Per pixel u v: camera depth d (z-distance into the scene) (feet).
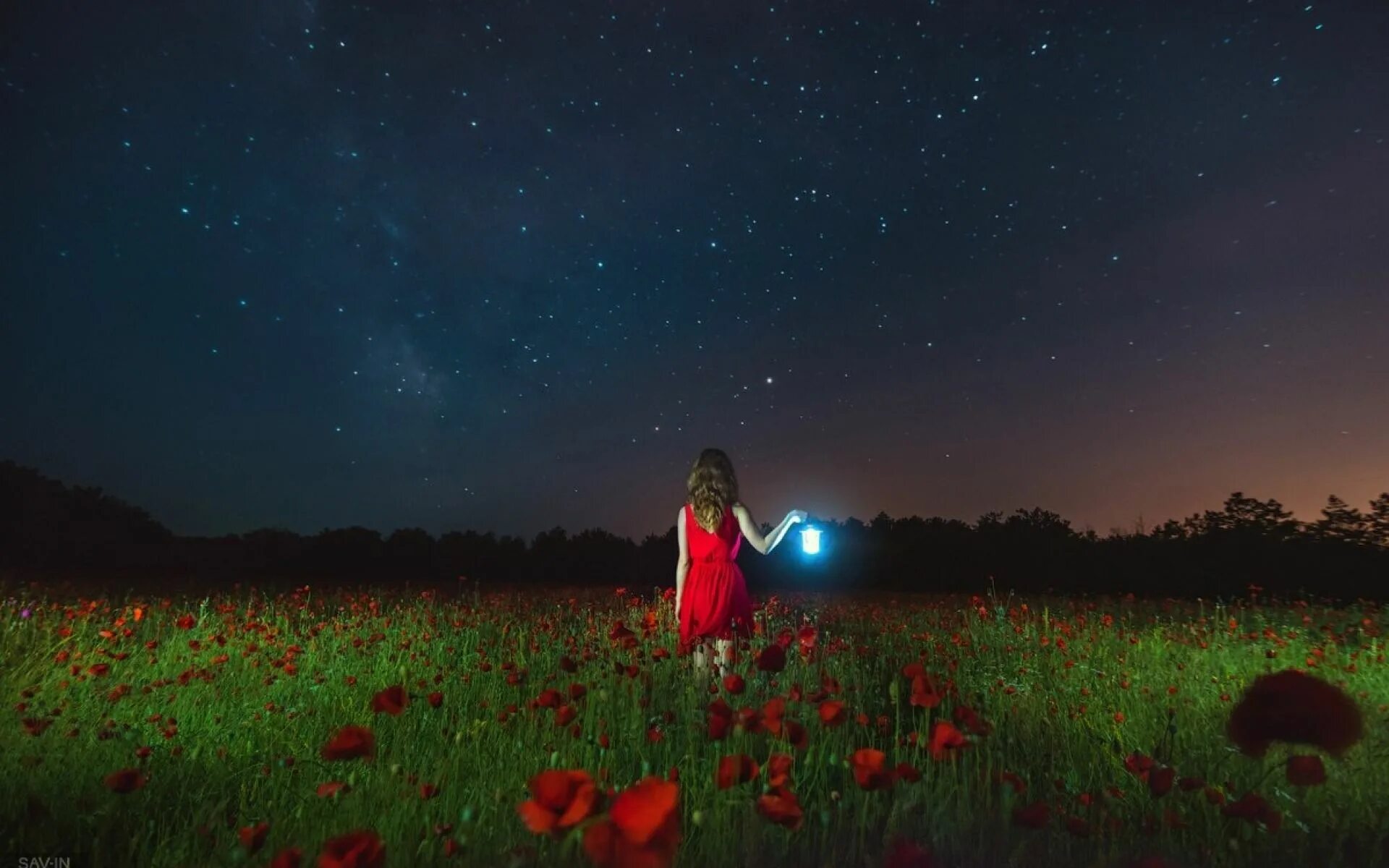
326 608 29.78
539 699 8.92
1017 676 16.70
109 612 23.24
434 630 21.26
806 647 13.53
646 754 10.04
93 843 7.67
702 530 16.69
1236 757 9.31
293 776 9.30
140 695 12.75
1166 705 12.89
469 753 9.87
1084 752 11.12
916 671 8.04
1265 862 7.17
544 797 3.82
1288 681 6.23
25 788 8.67
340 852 4.30
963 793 7.85
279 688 14.05
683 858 6.88
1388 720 10.37
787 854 6.89
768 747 9.79
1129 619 26.71
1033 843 7.32
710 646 15.31
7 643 16.37
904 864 4.92
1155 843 7.38
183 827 8.03
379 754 9.82
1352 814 7.90
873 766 5.68
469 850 6.55
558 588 51.21
